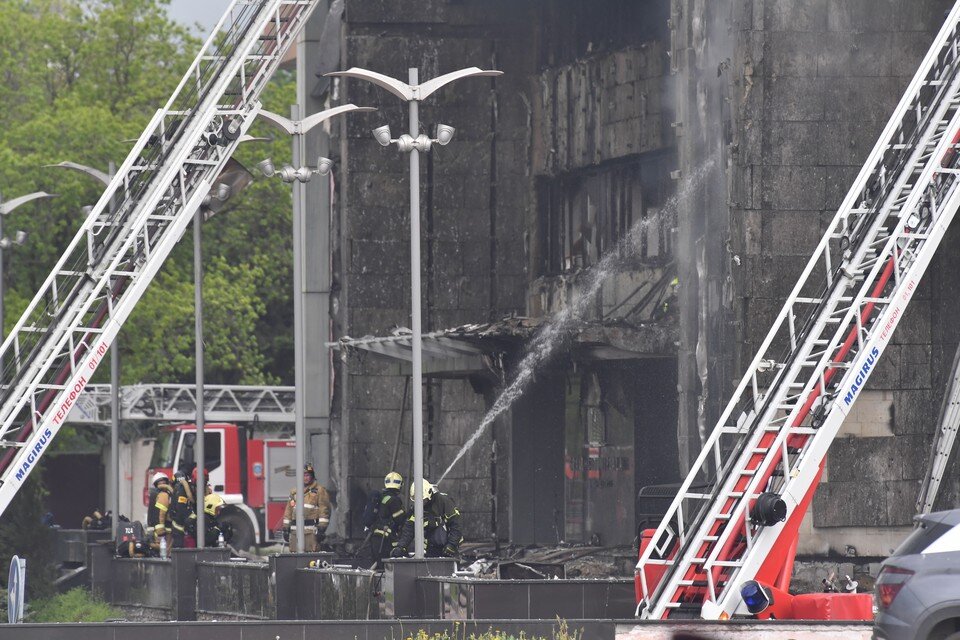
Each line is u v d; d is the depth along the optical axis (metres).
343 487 99.75
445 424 97.50
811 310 69.00
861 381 56.25
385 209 98.81
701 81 71.38
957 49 65.12
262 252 155.00
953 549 35.41
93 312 77.19
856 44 69.94
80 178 124.81
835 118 69.69
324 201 109.44
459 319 98.12
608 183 90.62
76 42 135.12
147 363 132.50
